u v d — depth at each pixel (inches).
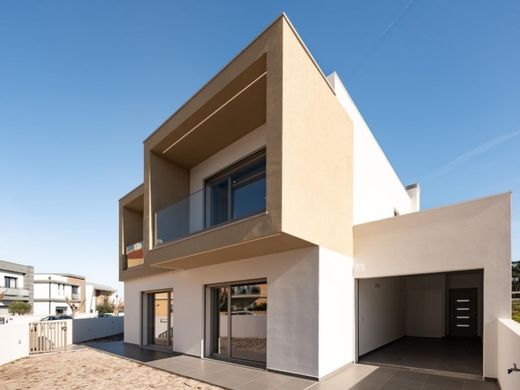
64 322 504.7
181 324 383.6
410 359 316.2
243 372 274.2
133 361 347.9
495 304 237.9
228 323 335.3
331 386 229.9
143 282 478.0
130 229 563.2
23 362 376.8
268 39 237.8
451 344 415.8
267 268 289.6
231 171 358.0
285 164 220.4
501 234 243.0
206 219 365.7
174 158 395.2
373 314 367.6
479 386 224.1
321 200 266.2
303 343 253.3
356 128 376.8
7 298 1307.8
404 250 290.2
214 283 344.2
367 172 404.5
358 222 352.2
